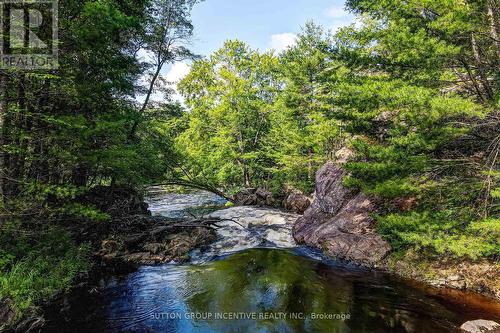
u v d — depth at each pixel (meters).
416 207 10.66
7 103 8.38
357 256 10.84
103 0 9.70
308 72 23.58
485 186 8.04
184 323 6.98
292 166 25.78
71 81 9.59
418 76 8.64
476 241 7.74
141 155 15.04
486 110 7.23
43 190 8.90
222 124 31.25
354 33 9.73
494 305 7.30
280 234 15.03
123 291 8.78
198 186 23.98
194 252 12.62
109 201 15.14
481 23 7.60
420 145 7.93
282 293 8.48
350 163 9.54
